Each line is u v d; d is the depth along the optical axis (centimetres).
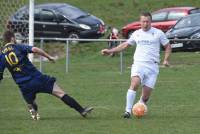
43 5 7831
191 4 10100
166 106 3588
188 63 6075
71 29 7638
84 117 3131
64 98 3081
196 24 6912
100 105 3662
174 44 6166
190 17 7031
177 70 5622
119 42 5866
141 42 3161
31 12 5100
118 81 4916
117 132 2711
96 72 5669
